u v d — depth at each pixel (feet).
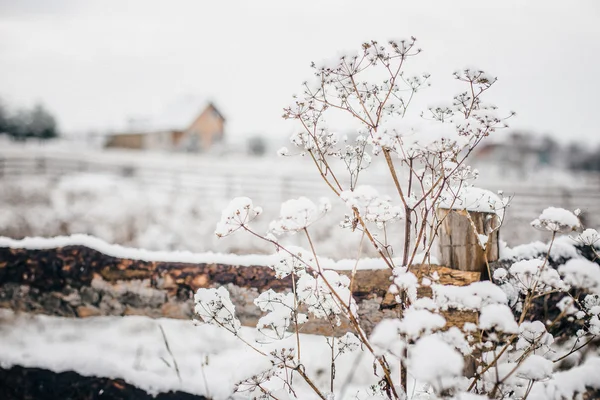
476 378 5.25
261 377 5.56
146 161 83.41
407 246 5.90
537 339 5.30
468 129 5.00
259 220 25.12
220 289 5.95
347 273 6.74
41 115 145.79
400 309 5.92
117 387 6.56
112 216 25.88
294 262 5.82
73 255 7.51
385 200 5.61
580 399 5.08
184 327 8.45
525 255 7.14
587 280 4.17
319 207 5.05
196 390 6.40
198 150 131.75
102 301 7.52
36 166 53.06
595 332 5.54
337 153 5.92
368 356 7.23
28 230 21.94
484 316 4.44
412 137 4.76
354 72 5.57
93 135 161.89
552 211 4.88
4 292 7.64
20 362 6.94
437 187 6.66
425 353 3.49
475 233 5.82
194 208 29.30
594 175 95.55
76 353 7.06
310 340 7.83
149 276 7.34
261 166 89.92
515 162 92.22
